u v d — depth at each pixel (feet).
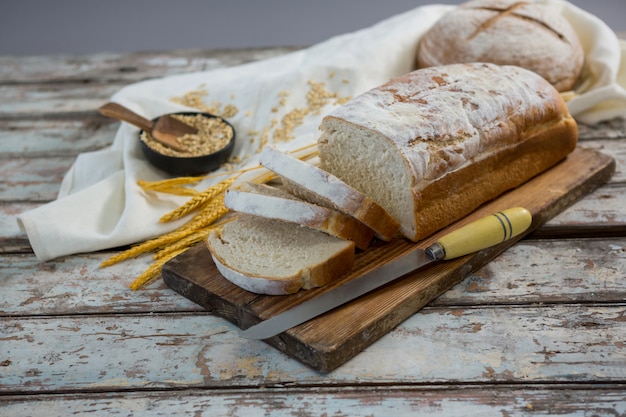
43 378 2.54
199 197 3.16
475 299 2.76
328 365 2.49
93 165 3.57
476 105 3.03
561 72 3.77
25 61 4.83
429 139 2.88
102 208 3.25
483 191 3.09
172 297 2.85
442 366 2.51
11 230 3.25
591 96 3.72
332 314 2.60
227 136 3.56
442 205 2.97
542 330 2.62
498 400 2.41
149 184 3.27
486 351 2.55
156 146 3.47
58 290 2.90
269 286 2.67
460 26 3.86
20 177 3.62
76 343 2.66
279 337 2.56
